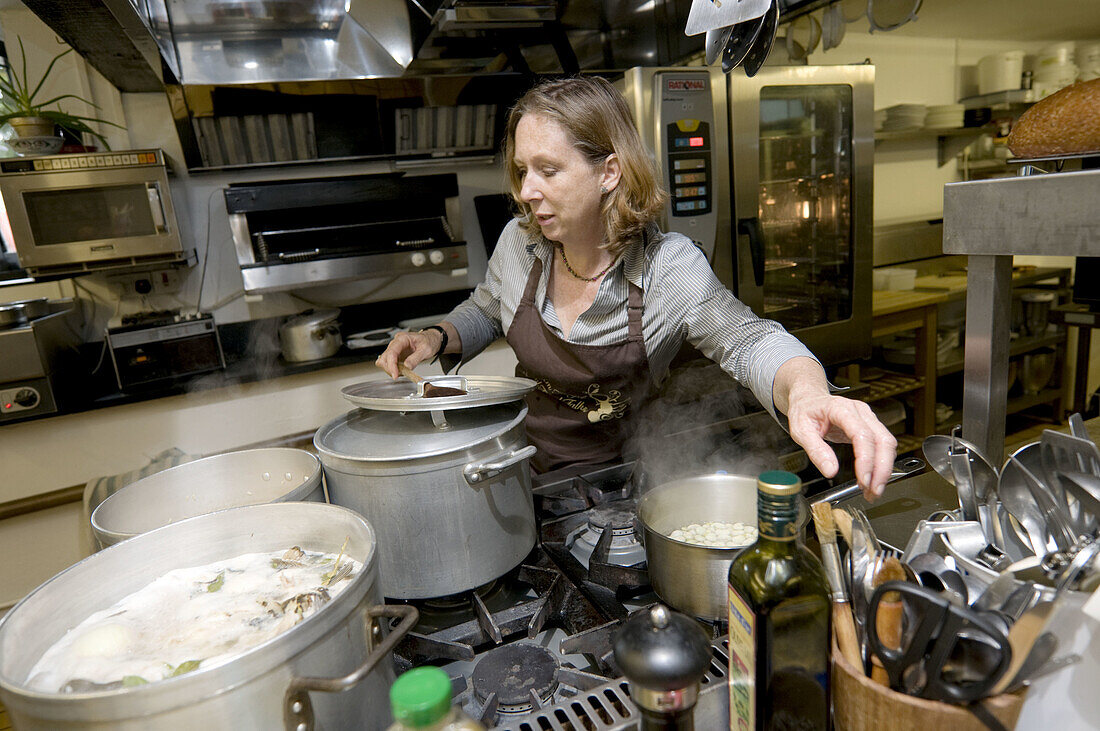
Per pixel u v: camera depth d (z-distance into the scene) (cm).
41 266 218
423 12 212
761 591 49
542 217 118
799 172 267
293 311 286
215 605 67
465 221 305
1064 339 382
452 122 268
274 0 224
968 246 76
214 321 251
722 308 117
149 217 228
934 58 386
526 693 64
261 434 255
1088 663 46
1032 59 403
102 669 58
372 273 257
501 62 246
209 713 47
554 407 143
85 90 245
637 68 225
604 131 112
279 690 49
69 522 230
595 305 128
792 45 254
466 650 71
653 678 44
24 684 57
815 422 74
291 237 249
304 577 70
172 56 220
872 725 48
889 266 382
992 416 80
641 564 88
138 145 256
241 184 237
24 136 217
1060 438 60
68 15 156
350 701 54
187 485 96
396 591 81
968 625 43
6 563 223
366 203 257
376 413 101
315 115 247
